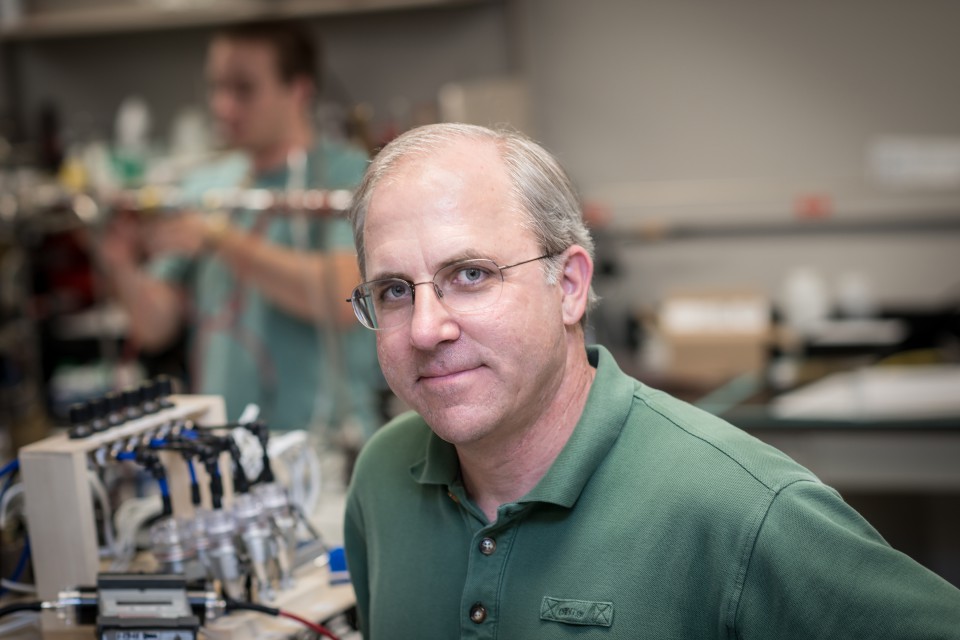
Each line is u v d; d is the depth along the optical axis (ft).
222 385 8.46
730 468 3.62
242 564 4.66
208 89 13.10
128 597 4.29
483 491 4.04
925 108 11.57
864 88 11.68
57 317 11.30
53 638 4.65
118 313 11.24
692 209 12.25
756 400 9.34
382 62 12.53
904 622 3.21
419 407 3.78
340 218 7.26
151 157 12.17
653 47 12.12
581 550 3.73
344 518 4.72
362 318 3.88
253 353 8.39
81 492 4.63
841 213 11.87
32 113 13.55
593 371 4.13
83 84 13.43
